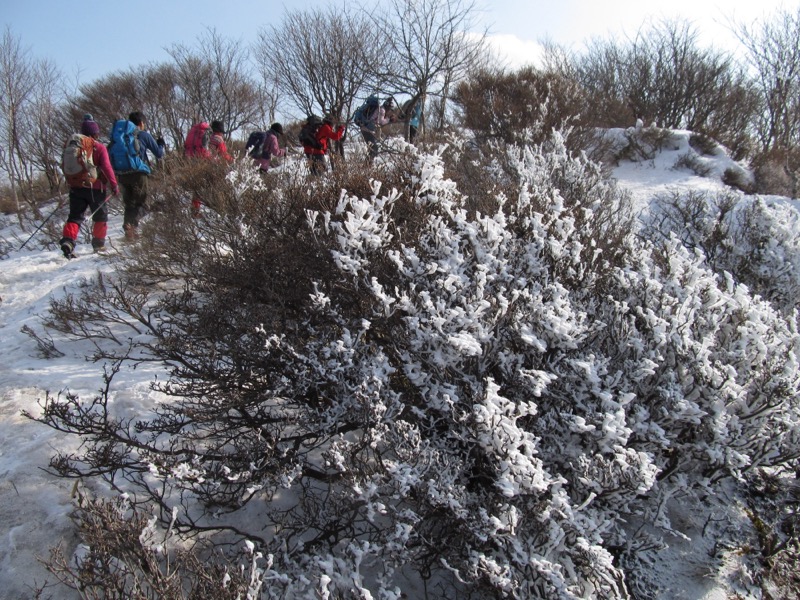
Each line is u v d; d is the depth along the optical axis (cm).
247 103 1476
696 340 326
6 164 1248
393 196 308
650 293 330
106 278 509
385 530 256
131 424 325
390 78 939
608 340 319
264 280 310
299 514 275
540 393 263
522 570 242
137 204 727
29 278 606
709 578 290
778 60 1466
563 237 338
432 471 252
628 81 1605
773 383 306
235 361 282
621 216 596
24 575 232
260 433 274
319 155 676
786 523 328
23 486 274
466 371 282
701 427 305
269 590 225
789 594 290
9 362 406
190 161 651
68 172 653
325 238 316
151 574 198
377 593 248
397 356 296
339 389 280
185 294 354
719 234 545
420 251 314
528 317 286
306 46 1050
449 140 729
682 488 306
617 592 236
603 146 1003
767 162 1125
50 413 260
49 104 1289
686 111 1495
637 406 288
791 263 493
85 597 200
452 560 254
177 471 237
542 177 550
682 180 1034
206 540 259
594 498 274
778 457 319
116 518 211
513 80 948
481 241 313
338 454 240
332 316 296
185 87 1452
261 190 391
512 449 239
